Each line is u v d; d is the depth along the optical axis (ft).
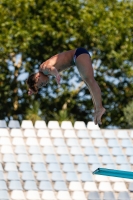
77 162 176.35
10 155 174.81
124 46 300.61
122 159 179.52
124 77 309.83
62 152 179.01
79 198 165.78
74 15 294.87
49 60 107.55
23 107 306.35
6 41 287.69
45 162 174.81
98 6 298.15
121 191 169.17
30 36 288.30
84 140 183.83
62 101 306.35
